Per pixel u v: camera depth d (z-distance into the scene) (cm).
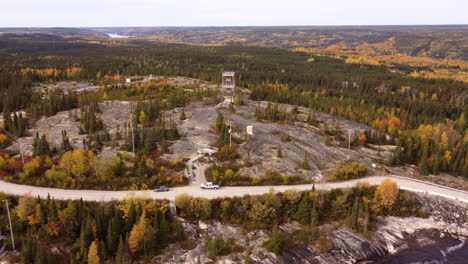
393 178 10919
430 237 9006
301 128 14600
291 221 8975
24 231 7894
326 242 8406
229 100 17712
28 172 9500
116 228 7700
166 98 17788
